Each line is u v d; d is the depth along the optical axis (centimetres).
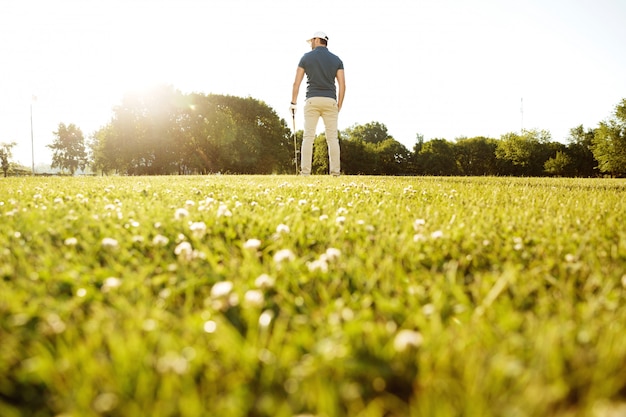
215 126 4866
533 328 108
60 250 189
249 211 290
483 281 147
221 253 193
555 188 546
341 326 113
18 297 130
